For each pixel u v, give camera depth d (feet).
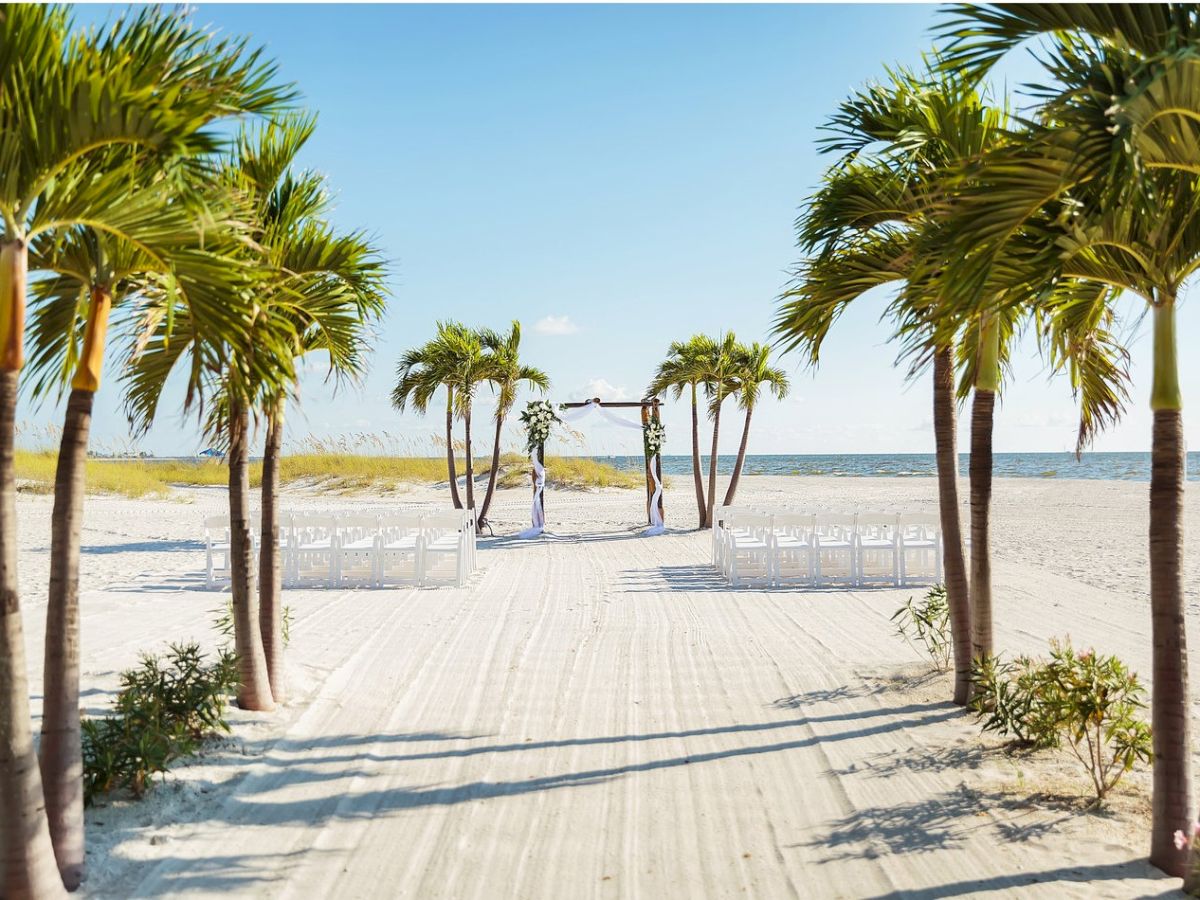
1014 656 25.77
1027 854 12.83
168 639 27.71
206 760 16.71
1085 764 15.56
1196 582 39.01
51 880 10.75
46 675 11.82
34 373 14.05
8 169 9.77
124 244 11.96
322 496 102.37
